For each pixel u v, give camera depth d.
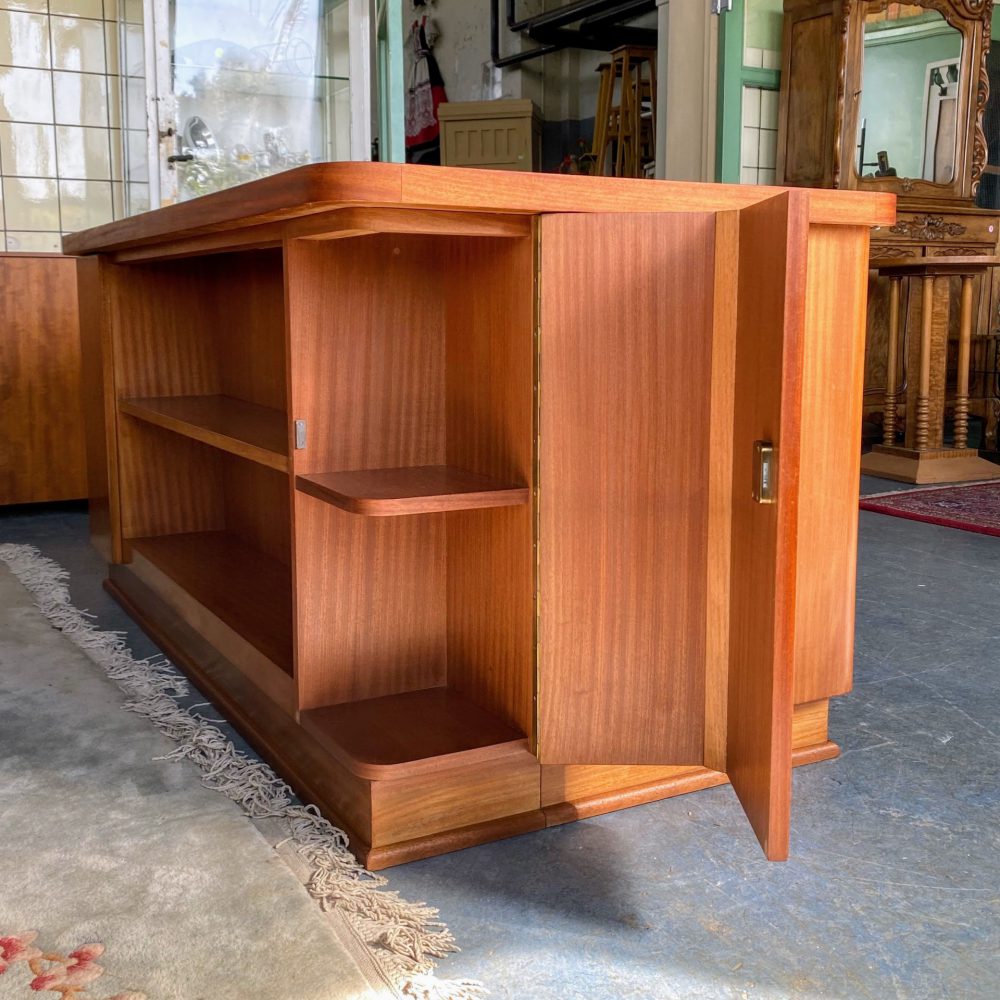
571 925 1.29
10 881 1.36
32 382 3.74
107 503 2.75
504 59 8.76
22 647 2.35
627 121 7.48
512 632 1.51
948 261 4.56
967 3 5.53
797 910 1.32
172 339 2.75
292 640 1.79
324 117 4.39
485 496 1.40
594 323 1.37
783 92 5.52
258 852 1.43
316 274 1.53
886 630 2.52
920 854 1.47
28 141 4.21
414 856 1.44
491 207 1.30
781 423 1.13
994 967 1.21
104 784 1.66
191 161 4.17
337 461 1.58
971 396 6.38
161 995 1.12
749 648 1.27
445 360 1.62
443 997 1.13
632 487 1.39
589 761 1.46
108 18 4.25
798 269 1.11
